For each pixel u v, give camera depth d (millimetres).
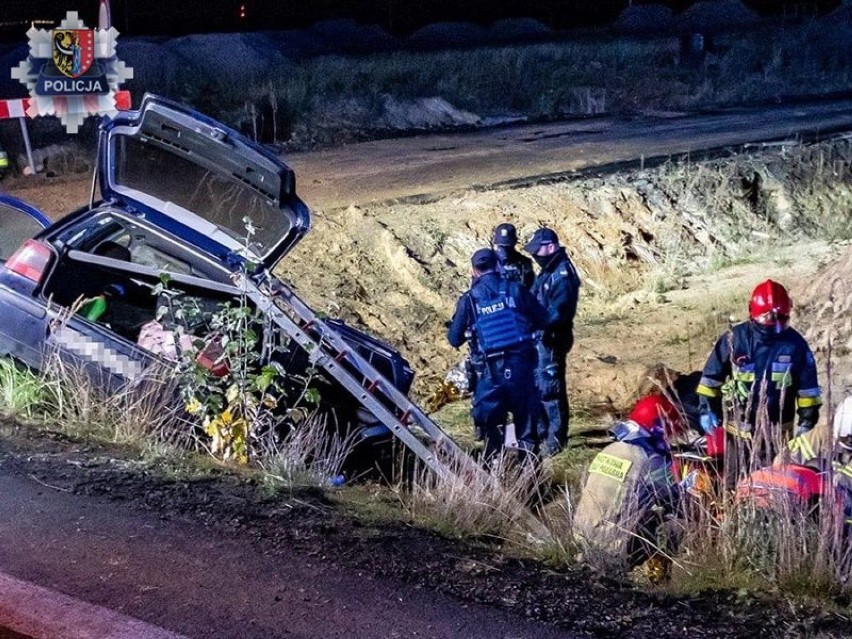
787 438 5816
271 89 19188
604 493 5027
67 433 5492
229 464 5609
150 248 7121
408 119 20328
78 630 3473
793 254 14578
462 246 13102
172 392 5875
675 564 4691
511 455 6953
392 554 4371
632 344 11125
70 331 5953
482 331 7242
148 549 4117
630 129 20328
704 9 33688
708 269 14062
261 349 6691
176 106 6352
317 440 6094
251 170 6422
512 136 19469
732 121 21312
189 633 3525
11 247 7168
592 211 14250
